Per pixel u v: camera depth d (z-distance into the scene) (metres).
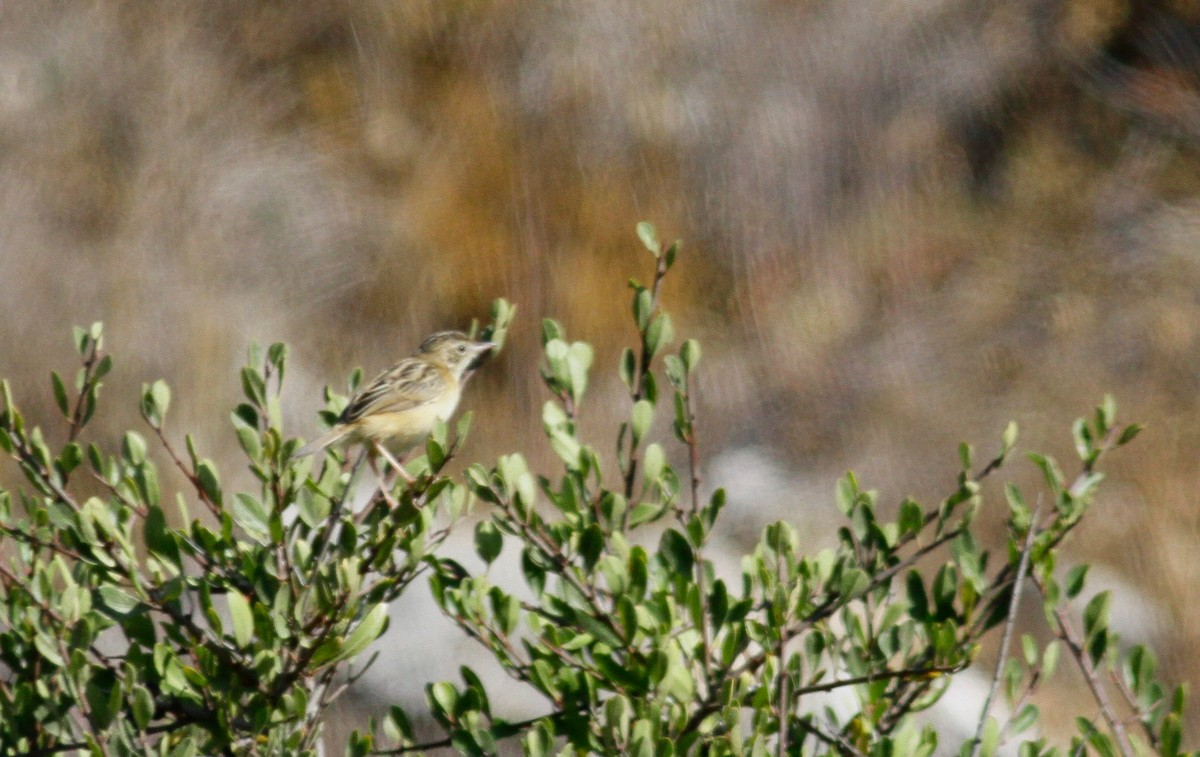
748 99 18.62
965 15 19.94
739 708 3.44
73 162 16.66
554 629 3.86
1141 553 13.74
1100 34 19.94
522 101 18.33
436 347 6.36
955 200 18.70
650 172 18.03
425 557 3.95
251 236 16.48
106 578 3.96
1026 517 4.17
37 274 15.45
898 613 4.05
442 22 18.77
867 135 18.83
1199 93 19.20
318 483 4.47
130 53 17.67
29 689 3.73
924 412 15.93
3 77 16.86
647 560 3.90
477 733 3.63
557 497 3.99
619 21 18.98
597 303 16.53
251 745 3.57
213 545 3.96
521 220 17.27
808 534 14.71
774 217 18.05
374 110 18.02
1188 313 16.48
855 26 19.50
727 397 16.31
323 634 3.53
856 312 17.30
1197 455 14.80
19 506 12.27
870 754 3.57
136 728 3.65
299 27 18.61
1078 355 16.34
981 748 3.59
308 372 15.78
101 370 4.25
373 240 16.73
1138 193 18.34
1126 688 4.16
